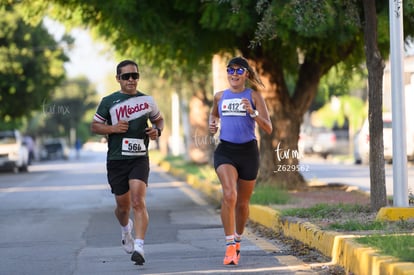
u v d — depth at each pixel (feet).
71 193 200.75
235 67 79.82
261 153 168.35
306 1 97.50
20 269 82.38
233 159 80.07
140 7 140.56
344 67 177.58
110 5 139.03
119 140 79.56
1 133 347.77
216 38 150.61
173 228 118.01
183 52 157.17
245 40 154.20
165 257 88.07
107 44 214.28
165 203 166.71
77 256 90.89
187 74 220.23
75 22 165.58
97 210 151.33
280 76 166.71
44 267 83.41
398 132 97.04
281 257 86.17
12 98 335.67
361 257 69.72
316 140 435.94
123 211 82.53
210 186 192.95
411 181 188.65
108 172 80.89
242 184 81.25
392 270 61.57
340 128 603.26
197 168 283.79
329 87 204.85
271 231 110.11
